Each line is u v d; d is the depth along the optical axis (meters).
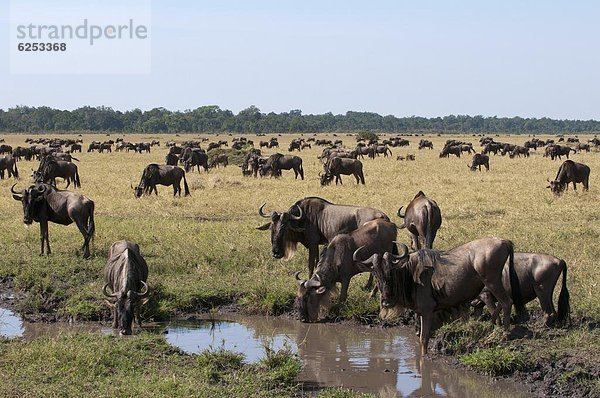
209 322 15.35
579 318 13.78
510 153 80.50
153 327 14.95
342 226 16.67
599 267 17.17
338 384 11.73
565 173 35.56
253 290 16.33
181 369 11.59
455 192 36.34
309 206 17.09
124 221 26.02
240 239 21.81
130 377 11.04
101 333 14.08
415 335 14.34
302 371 12.35
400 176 49.81
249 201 32.44
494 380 11.77
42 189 19.91
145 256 19.92
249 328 14.92
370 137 133.75
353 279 17.08
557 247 19.83
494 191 36.97
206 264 18.73
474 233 22.39
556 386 11.30
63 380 10.83
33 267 18.53
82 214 19.80
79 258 19.55
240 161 70.94
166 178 35.56
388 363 12.73
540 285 13.27
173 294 16.27
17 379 10.84
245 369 11.82
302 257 19.23
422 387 11.60
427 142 102.19
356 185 41.97
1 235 23.19
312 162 69.81
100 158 80.50
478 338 12.98
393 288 12.89
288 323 15.27
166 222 25.89
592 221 25.72
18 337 13.59
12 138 163.12
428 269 12.91
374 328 14.80
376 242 14.98
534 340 12.72
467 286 12.86
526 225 24.14
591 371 11.43
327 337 14.31
